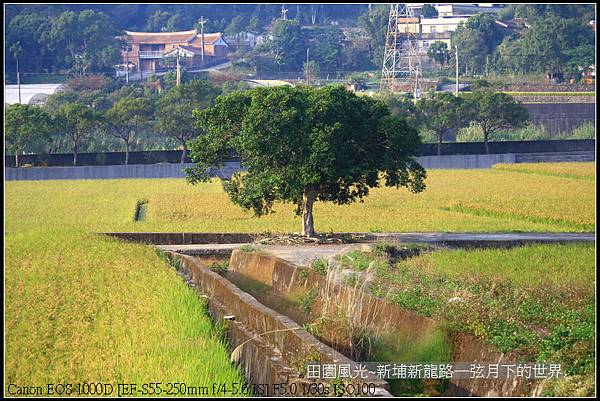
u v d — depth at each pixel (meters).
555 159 125.75
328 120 52.19
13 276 39.50
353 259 38.78
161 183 105.38
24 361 24.62
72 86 179.75
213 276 38.19
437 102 130.38
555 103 151.50
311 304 35.19
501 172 109.50
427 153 127.69
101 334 27.48
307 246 52.34
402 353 26.50
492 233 58.47
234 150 55.81
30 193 93.31
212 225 64.31
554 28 186.38
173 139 136.00
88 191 95.38
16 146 119.19
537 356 22.80
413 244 49.25
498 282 32.91
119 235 58.66
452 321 25.94
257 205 55.59
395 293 30.44
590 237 54.75
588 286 31.61
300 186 52.69
